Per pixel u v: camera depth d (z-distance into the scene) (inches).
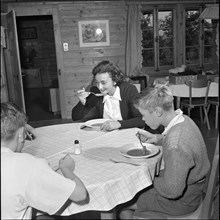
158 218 61.7
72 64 227.8
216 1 235.6
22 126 47.0
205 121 189.5
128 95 95.1
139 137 72.6
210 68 252.2
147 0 228.7
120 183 54.7
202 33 245.6
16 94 228.8
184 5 238.8
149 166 60.1
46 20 388.8
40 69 399.5
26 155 45.3
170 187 55.4
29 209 47.8
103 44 228.1
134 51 231.3
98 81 95.1
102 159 64.2
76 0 218.7
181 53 245.9
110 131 84.6
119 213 70.5
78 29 223.5
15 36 198.2
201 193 63.7
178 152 55.1
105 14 224.5
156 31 239.8
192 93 173.5
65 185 45.3
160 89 61.6
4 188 43.2
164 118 61.8
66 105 233.3
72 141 77.5
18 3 216.5
